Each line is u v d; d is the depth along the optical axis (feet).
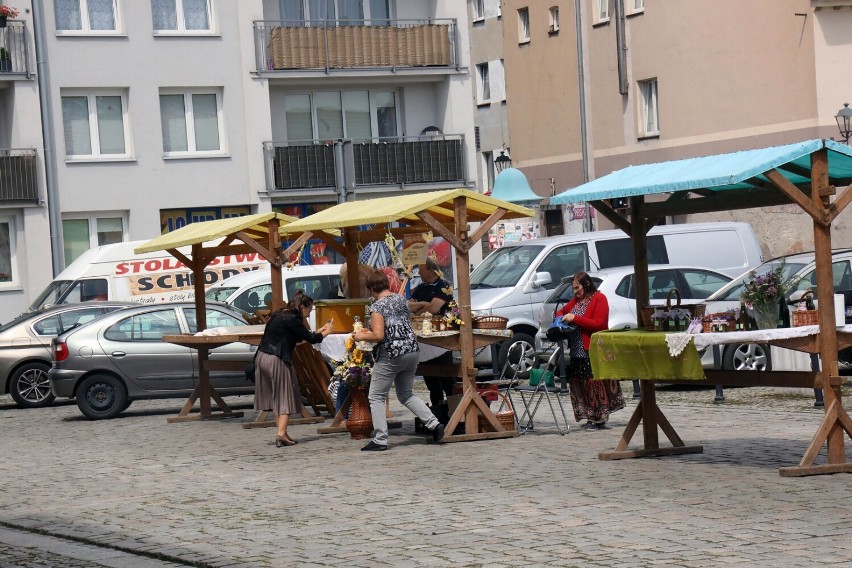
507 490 43.96
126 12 142.61
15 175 137.59
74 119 141.49
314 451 58.08
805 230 159.43
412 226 65.67
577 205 184.96
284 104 153.17
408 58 154.81
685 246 96.78
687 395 75.41
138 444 65.10
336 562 33.99
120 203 142.82
